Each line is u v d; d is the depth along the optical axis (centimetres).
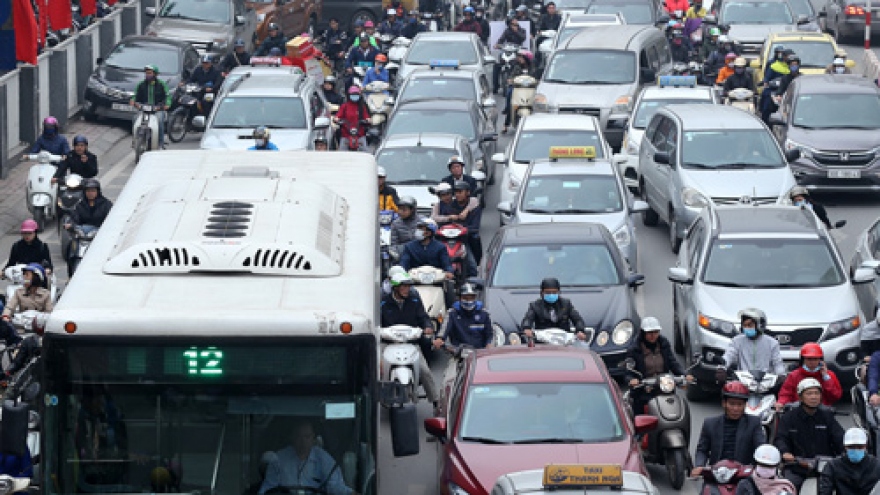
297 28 10900
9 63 6756
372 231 2909
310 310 2484
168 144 8050
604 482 2650
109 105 8300
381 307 4256
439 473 3478
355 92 7488
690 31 10794
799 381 3731
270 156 3419
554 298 4197
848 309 4353
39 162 6200
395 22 10581
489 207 6862
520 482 2752
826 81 7169
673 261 5922
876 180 6744
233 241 2669
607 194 5603
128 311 2459
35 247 4853
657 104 7312
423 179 6238
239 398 2467
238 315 2450
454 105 7188
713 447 3291
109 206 5366
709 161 6053
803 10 11044
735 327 4316
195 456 2469
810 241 4588
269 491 2473
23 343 3744
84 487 2464
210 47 9312
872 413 3600
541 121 6712
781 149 6231
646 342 3859
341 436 2478
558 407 3328
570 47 8475
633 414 3769
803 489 3466
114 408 2459
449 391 3762
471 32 9688
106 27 9294
